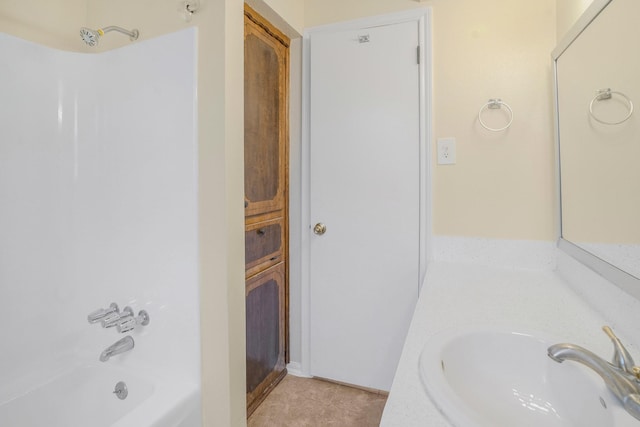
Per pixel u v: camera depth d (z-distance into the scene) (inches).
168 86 47.6
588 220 42.4
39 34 51.3
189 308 48.1
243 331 49.0
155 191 49.8
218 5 44.5
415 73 66.3
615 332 33.9
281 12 66.8
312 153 74.2
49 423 48.9
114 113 52.4
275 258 74.2
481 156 62.9
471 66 62.8
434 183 66.1
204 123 45.9
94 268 55.7
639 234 29.3
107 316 50.0
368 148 70.1
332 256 73.9
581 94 44.1
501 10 60.9
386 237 69.6
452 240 65.2
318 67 73.0
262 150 68.4
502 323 35.8
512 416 28.3
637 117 29.8
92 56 53.6
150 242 50.7
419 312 39.4
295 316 79.1
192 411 46.3
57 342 54.1
